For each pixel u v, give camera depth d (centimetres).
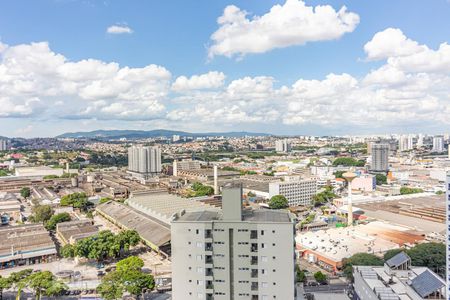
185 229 12150
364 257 17925
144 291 16100
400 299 12556
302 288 16362
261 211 13488
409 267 14938
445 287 12100
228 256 11931
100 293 14912
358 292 14912
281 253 11712
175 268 12244
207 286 12056
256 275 11894
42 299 15900
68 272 19050
